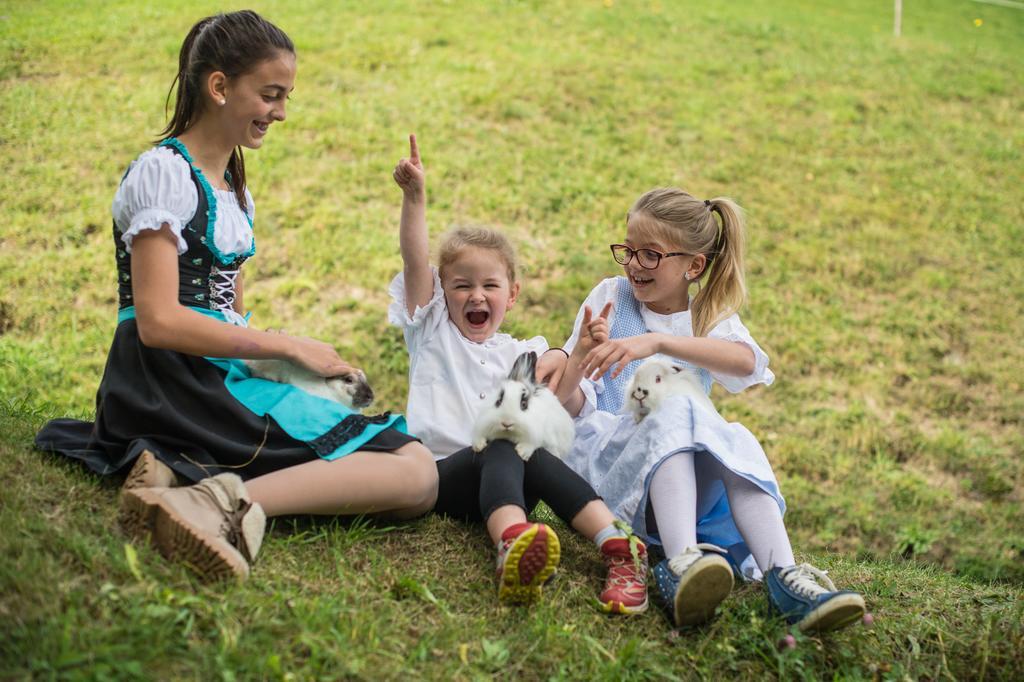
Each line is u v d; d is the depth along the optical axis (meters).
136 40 10.55
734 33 13.83
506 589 2.53
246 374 2.81
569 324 7.23
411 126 9.67
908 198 9.98
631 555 2.69
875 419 6.97
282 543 2.61
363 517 2.86
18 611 2.04
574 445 3.24
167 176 2.64
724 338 3.20
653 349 2.98
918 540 5.76
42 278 6.87
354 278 7.42
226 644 2.10
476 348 3.26
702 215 3.30
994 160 10.99
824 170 10.28
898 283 8.62
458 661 2.33
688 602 2.56
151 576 2.27
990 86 13.02
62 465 2.72
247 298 7.06
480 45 11.92
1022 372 7.66
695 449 2.84
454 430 3.09
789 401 7.06
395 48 11.44
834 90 12.27
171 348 2.57
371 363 6.59
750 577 2.94
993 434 7.02
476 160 9.24
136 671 1.96
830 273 8.59
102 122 8.84
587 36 12.84
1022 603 2.97
